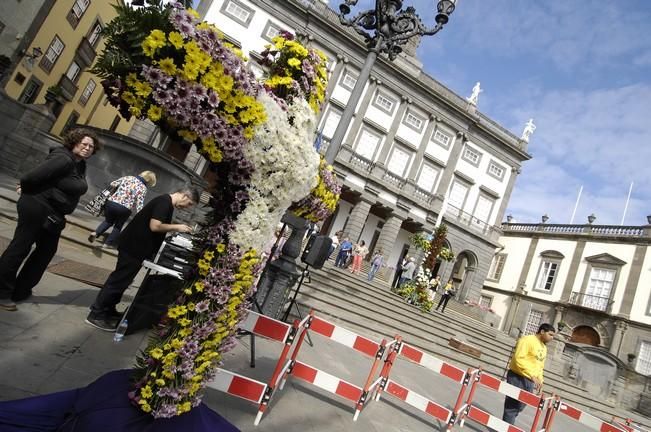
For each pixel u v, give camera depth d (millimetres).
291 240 6121
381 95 24031
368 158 23531
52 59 19469
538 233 29156
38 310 3553
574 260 26250
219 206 2182
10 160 10930
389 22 6230
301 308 9172
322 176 3572
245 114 1864
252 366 4293
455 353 11773
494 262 31625
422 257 23531
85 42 21484
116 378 2246
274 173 2102
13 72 16844
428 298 14852
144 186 6633
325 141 22125
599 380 17172
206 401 3211
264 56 2459
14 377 2494
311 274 11961
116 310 4043
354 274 16297
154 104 1729
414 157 24547
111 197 6375
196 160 18359
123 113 1781
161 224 3721
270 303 5852
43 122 11312
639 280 22641
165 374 2018
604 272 24422
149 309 3857
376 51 6352
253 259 2205
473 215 26172
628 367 17094
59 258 5418
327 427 3566
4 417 1965
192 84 1689
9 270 3266
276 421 3312
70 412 2084
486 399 8328
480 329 16781
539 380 5426
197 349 2090
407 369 7902
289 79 2305
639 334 21547
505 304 29000
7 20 16047
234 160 1986
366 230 24719
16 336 2992
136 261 3715
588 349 17391
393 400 5336
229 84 1762
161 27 1635
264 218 2160
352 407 4340
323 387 3949
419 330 12086
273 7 21656
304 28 22125
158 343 2082
